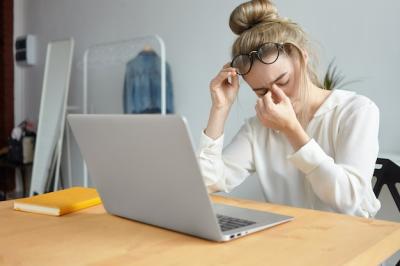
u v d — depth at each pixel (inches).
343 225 33.8
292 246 28.7
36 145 146.5
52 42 146.8
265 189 55.7
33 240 30.9
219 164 52.5
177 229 32.5
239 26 51.4
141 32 128.8
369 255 27.8
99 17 140.9
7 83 165.0
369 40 84.7
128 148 32.6
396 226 33.4
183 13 117.6
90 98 145.3
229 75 49.2
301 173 52.9
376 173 62.1
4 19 163.2
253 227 32.0
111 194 37.4
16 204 41.0
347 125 48.8
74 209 39.9
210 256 26.9
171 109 120.8
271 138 55.4
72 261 26.4
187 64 117.8
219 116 52.2
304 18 94.5
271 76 46.4
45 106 145.9
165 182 31.1
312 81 54.9
